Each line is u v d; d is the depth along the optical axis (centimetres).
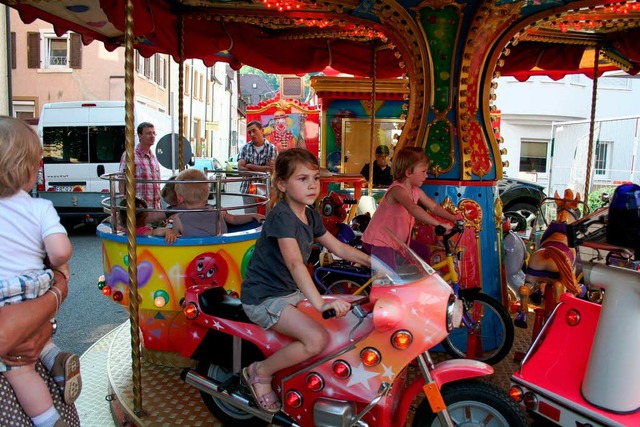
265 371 287
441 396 259
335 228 575
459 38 434
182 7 553
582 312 299
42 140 1203
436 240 452
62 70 2191
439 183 458
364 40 710
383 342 262
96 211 1198
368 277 490
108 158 1213
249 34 640
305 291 263
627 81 1795
